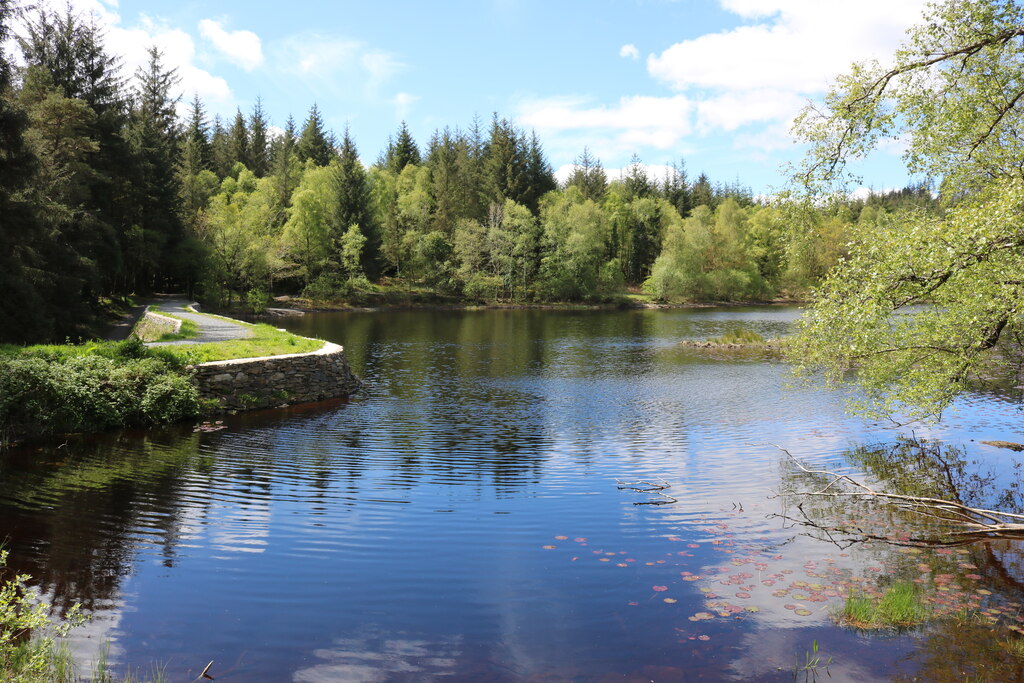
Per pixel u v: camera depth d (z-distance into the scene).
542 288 75.62
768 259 86.00
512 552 7.05
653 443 12.90
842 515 8.35
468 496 9.23
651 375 23.25
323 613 5.55
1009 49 8.48
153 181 51.94
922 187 10.23
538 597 5.89
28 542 7.14
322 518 8.17
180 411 14.52
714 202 115.88
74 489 9.31
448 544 7.30
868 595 5.86
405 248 75.44
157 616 5.45
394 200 84.81
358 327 44.16
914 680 4.46
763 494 9.36
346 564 6.68
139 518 8.06
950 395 9.62
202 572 6.41
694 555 6.95
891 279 8.18
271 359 16.88
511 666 4.66
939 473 10.42
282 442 12.70
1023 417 15.19
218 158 93.62
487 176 86.62
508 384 21.02
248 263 57.75
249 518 8.13
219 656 4.80
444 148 93.44
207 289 54.97
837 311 8.50
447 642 5.05
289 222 69.88
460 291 76.62
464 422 14.95
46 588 5.96
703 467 10.98
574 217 76.88
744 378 22.52
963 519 8.14
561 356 28.95
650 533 7.68
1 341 20.31
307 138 100.00
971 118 9.11
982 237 7.34
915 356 9.55
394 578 6.32
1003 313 8.27
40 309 21.50
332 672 4.57
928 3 8.69
